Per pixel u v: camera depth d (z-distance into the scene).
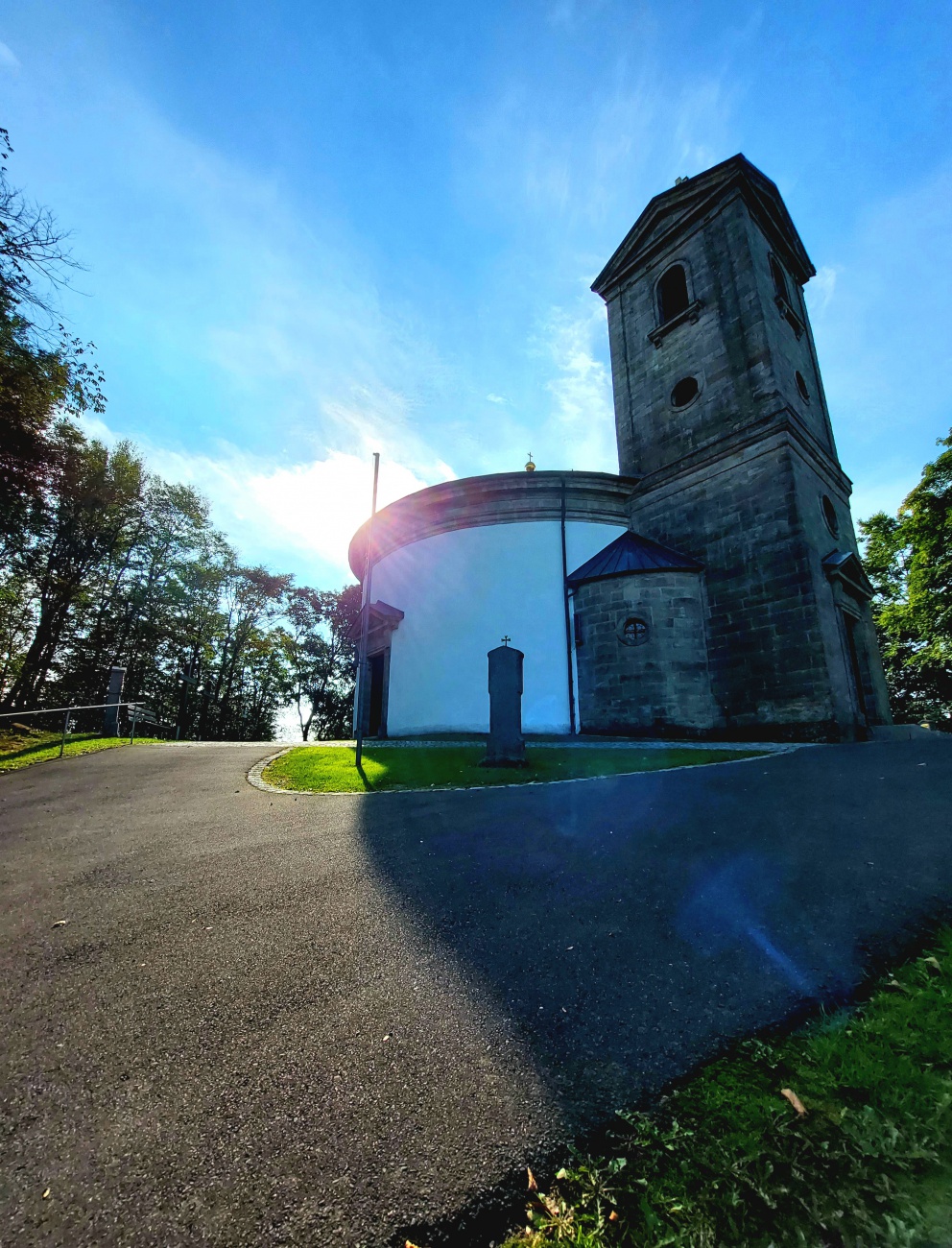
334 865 4.37
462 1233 1.43
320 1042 2.21
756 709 13.59
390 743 13.55
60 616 24.64
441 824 5.41
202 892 3.90
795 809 5.29
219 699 36.25
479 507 17.14
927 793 5.64
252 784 8.27
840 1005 2.31
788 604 13.56
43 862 4.70
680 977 2.58
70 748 12.95
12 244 12.29
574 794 6.43
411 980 2.66
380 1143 1.70
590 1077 1.96
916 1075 1.82
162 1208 1.50
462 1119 1.79
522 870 4.05
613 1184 1.54
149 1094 1.94
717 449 15.70
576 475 16.95
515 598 16.02
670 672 14.09
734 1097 1.82
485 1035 2.22
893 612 24.56
